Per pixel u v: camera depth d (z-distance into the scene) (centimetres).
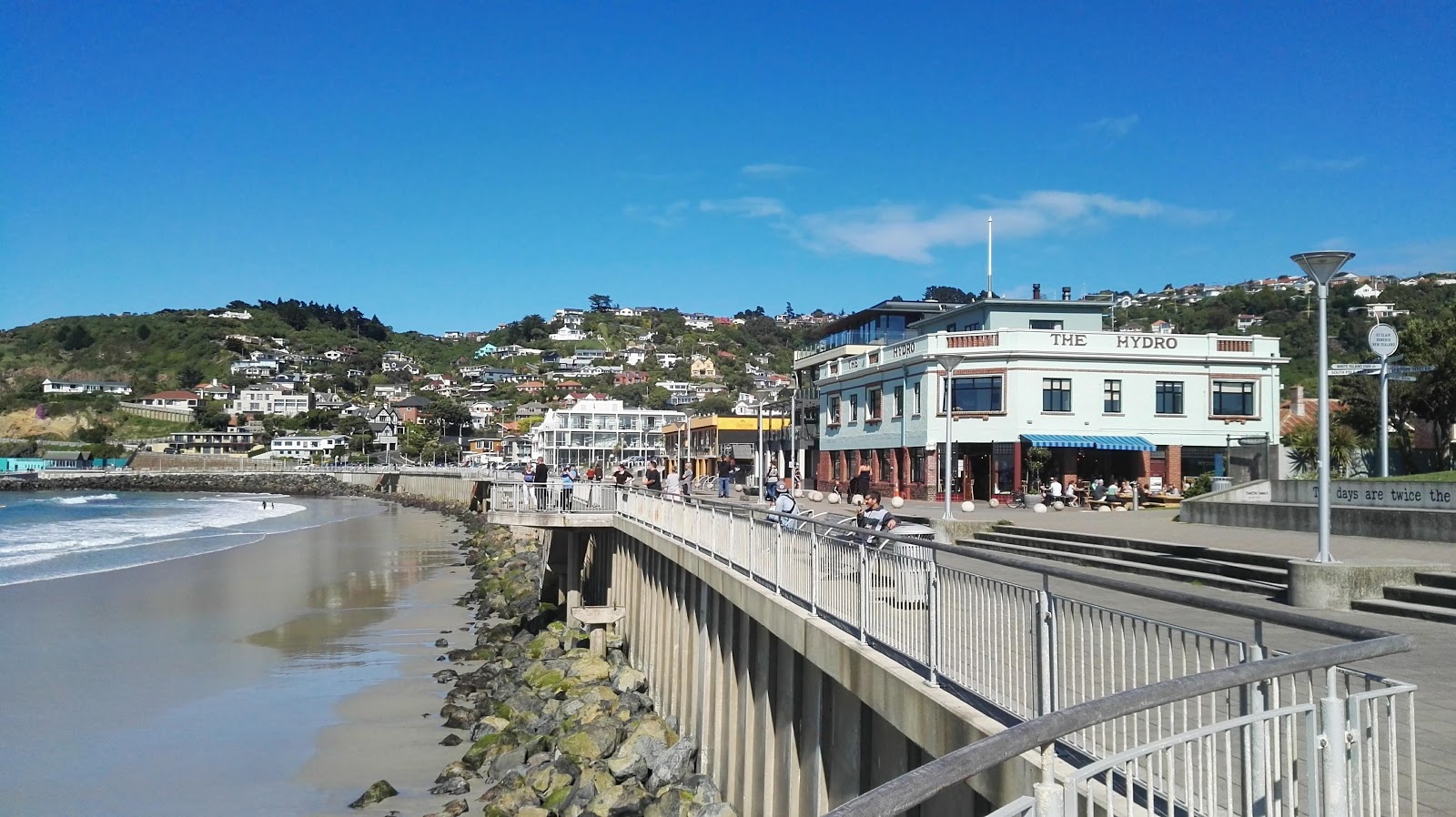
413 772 1817
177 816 1591
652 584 2427
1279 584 1605
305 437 18488
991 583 779
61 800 1648
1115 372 4775
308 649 2869
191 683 2428
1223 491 3023
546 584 3406
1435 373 4038
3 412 19375
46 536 6350
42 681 2406
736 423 8388
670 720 2064
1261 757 486
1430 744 742
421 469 12269
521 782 1647
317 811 1622
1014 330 4747
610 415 11906
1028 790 645
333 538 6475
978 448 4781
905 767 908
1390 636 482
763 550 1479
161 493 14000
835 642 1061
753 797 1420
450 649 2908
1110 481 4775
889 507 4378
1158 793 611
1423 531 2041
